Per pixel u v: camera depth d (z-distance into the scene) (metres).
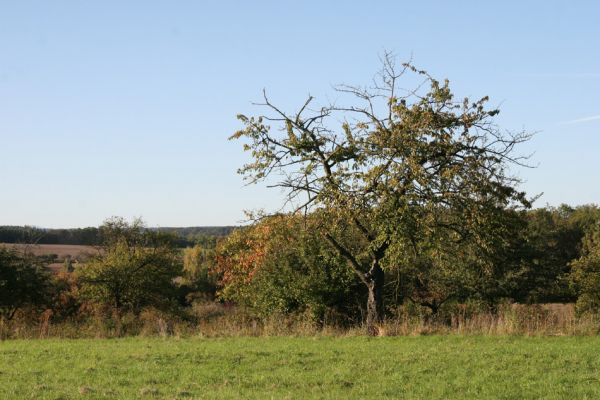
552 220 69.25
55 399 10.80
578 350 15.45
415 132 19.59
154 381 12.95
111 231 50.78
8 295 41.44
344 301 29.84
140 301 48.97
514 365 13.72
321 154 20.36
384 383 12.27
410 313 31.20
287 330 21.11
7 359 16.17
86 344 19.22
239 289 34.81
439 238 20.45
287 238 27.16
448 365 13.88
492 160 20.28
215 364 14.77
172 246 52.81
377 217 19.44
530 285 34.16
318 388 11.98
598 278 34.38
